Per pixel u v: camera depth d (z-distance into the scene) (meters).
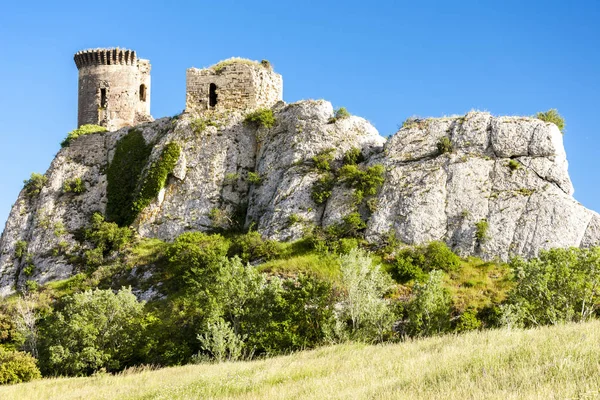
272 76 77.38
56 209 74.25
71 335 47.41
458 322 46.19
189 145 71.81
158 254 62.62
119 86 86.56
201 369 35.44
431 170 60.69
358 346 35.12
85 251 68.38
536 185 58.56
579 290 40.72
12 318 56.25
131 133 78.19
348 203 60.66
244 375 28.91
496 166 60.34
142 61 89.31
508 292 45.47
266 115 71.19
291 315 45.56
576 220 55.72
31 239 72.06
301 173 64.62
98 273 63.19
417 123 65.81
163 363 46.38
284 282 48.88
